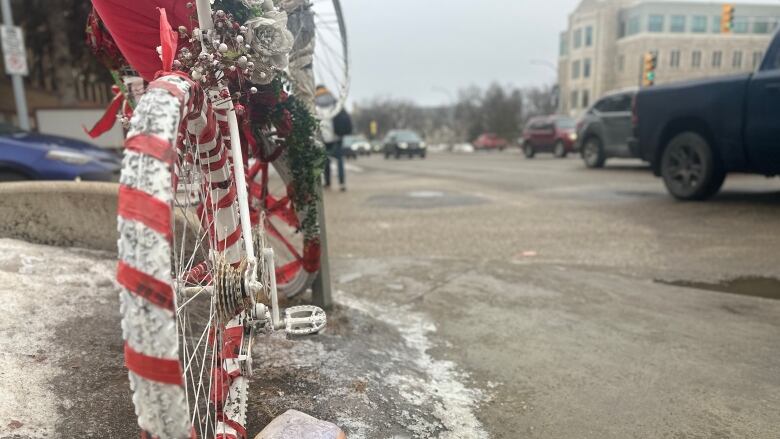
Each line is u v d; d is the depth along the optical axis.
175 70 1.29
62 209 3.23
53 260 2.94
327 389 2.18
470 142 65.19
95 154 5.89
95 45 1.98
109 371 2.06
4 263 2.76
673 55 60.00
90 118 11.73
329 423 1.75
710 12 59.66
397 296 3.64
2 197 3.18
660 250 4.85
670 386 2.41
